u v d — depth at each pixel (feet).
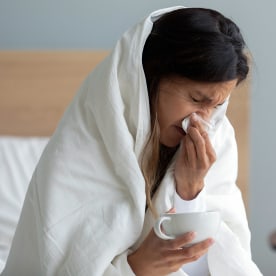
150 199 4.74
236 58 4.42
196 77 4.34
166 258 4.29
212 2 9.70
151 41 4.62
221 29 4.54
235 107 9.32
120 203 4.64
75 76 9.66
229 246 5.01
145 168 4.78
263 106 9.77
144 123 4.58
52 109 9.69
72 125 4.77
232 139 5.49
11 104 9.75
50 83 9.70
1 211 7.55
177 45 4.44
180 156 4.72
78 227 4.60
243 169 9.32
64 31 9.91
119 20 9.82
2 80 9.75
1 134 9.75
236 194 5.50
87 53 9.64
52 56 9.70
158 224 4.02
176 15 4.58
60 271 4.55
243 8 9.71
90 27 9.87
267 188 9.84
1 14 9.97
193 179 4.69
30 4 9.94
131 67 4.55
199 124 4.56
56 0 9.89
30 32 9.96
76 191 4.67
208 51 4.33
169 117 4.58
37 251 4.75
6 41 10.00
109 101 4.56
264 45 9.75
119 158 4.58
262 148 9.82
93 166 4.70
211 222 4.03
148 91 4.66
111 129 4.58
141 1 9.77
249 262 5.07
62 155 4.69
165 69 4.47
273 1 9.71
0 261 6.46
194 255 4.13
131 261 4.52
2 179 7.95
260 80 9.75
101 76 4.67
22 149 8.41
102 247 4.50
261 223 9.87
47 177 4.67
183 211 4.71
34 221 4.77
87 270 4.46
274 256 9.86
